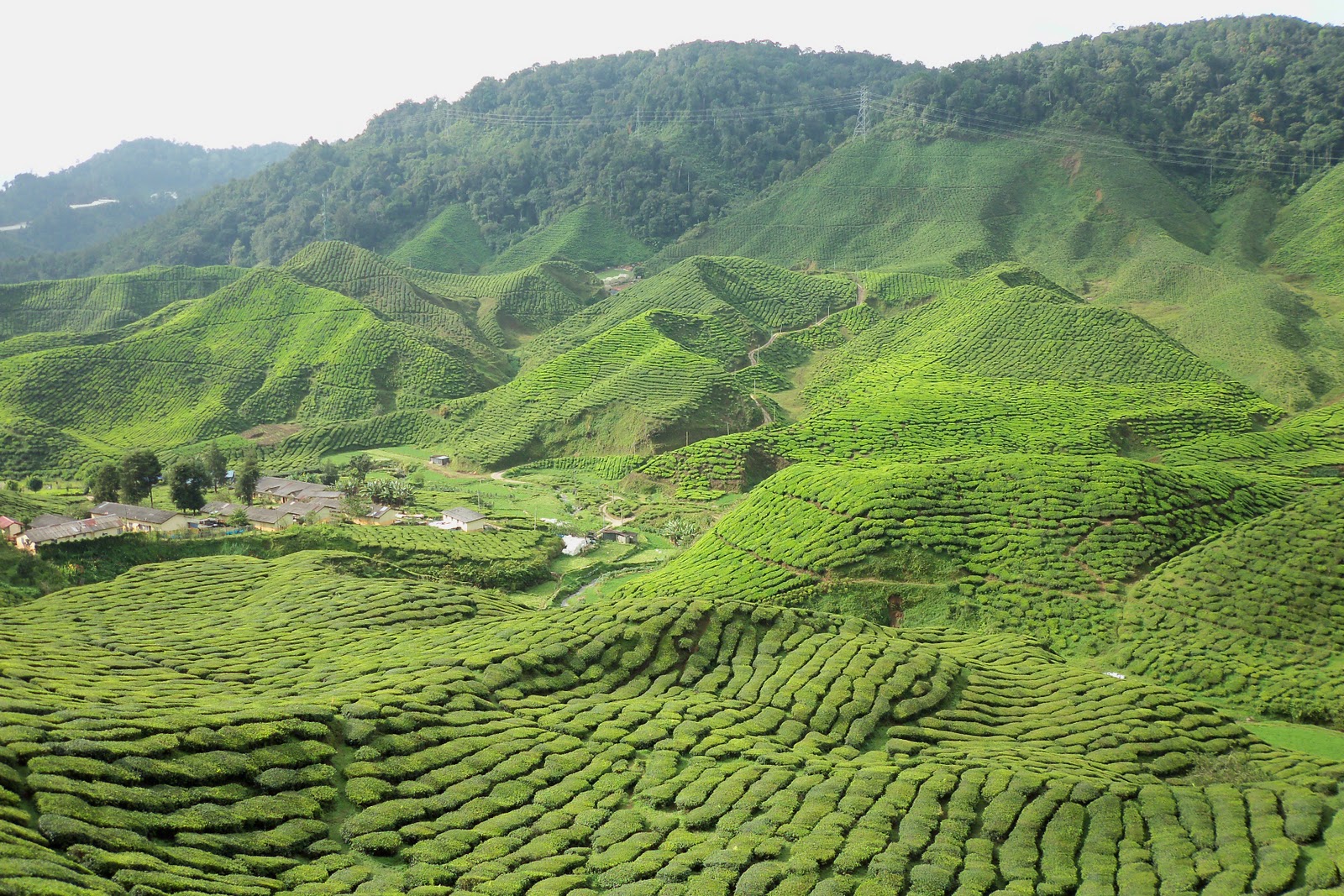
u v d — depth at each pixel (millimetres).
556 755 70438
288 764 63062
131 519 142375
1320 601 102938
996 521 123188
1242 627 102438
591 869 58750
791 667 86375
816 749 75000
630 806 65688
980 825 64562
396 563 136125
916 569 117500
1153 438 180125
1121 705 85375
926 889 57531
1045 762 73625
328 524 146375
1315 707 90438
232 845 55906
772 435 192250
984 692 86688
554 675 83188
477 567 138125
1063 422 182250
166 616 102938
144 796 56219
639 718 76500
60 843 50500
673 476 190500
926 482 130125
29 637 88875
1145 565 114875
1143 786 70000
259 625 99125
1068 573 114500
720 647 89625
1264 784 71688
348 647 90938
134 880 49188
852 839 61906
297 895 52844
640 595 125875
